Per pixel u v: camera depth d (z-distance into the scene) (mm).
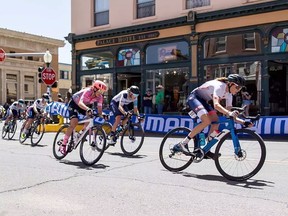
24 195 4801
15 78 43531
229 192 4910
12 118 12609
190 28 14773
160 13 15828
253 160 5586
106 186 5254
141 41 16438
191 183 5426
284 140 11031
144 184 5367
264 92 13109
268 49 13016
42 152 8945
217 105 5512
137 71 16672
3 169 6582
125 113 8188
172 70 15641
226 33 13969
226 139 5707
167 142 6535
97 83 7117
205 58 14539
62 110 15258
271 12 12883
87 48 18500
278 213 4008
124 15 17000
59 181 5578
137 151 8188
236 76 5727
